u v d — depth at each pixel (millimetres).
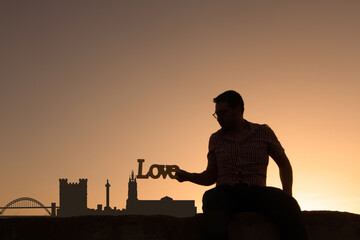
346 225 3039
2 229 2666
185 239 2857
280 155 2932
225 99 2963
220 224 2590
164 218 2871
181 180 3096
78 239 2748
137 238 2809
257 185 2783
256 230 2840
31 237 2688
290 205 2715
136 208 187875
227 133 2998
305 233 2701
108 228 2793
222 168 2893
